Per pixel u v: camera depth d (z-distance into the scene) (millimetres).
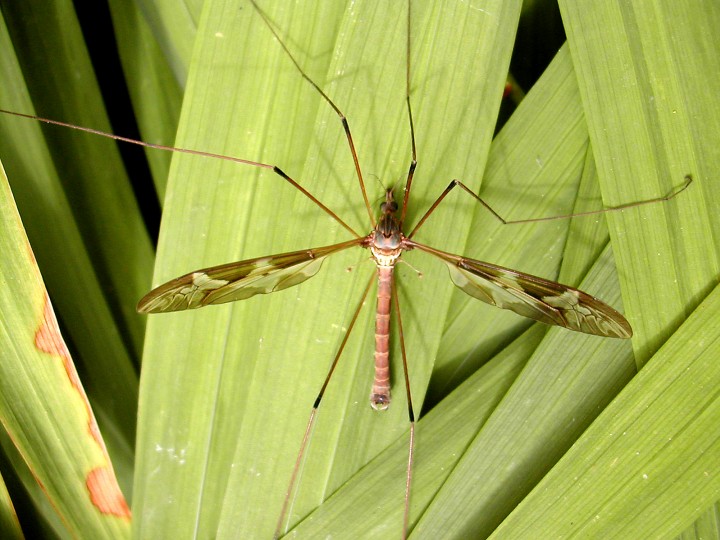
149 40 259
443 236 250
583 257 250
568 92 247
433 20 244
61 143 257
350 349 250
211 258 249
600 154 244
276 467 250
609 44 242
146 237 264
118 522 252
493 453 247
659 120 242
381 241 246
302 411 250
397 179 248
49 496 249
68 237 258
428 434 250
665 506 241
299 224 249
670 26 240
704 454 240
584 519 242
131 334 264
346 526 249
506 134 249
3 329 245
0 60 250
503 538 244
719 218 241
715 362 241
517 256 252
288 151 248
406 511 248
